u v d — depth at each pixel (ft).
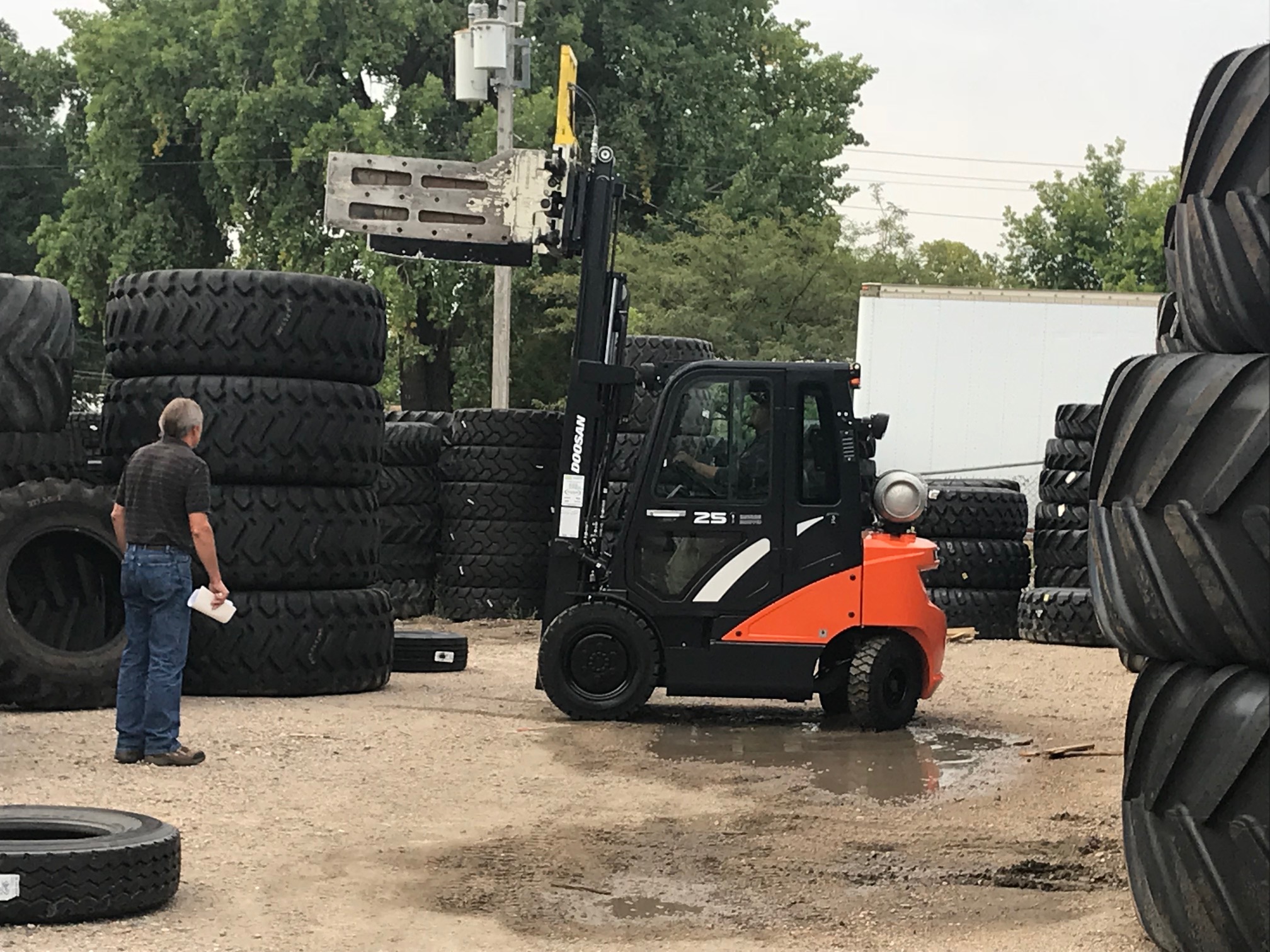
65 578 35.53
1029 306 77.82
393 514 61.87
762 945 18.29
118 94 128.88
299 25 122.01
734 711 39.29
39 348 35.45
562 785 28.43
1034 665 51.08
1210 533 15.35
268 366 38.75
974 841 24.35
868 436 38.01
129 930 18.15
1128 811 17.69
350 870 21.39
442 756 30.78
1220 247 15.83
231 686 37.81
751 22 151.64
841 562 36.17
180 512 28.55
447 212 38.99
